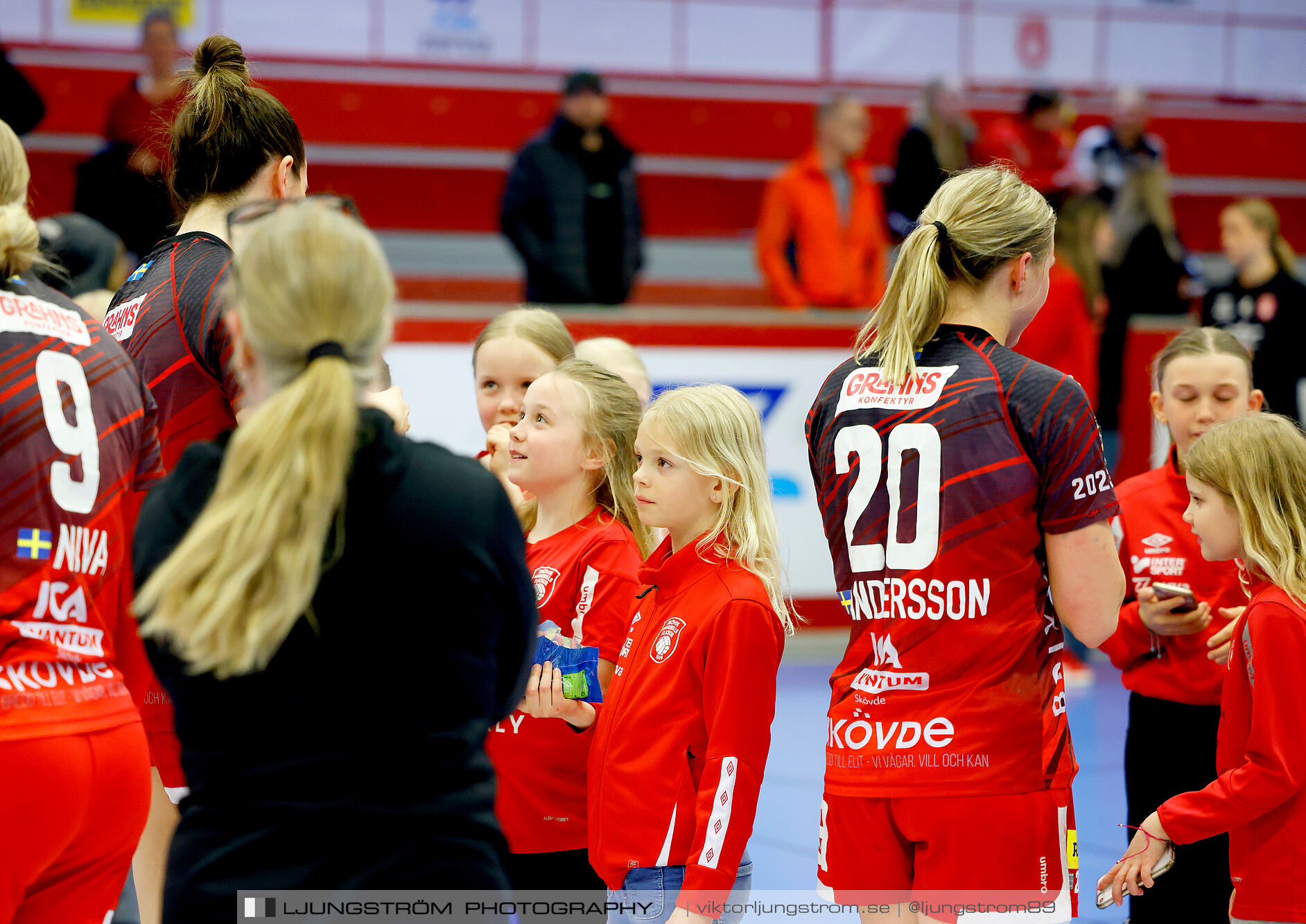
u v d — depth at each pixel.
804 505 28.36
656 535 11.81
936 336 9.05
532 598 6.92
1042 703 8.62
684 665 9.45
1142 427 30.50
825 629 28.42
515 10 39.41
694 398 10.03
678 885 9.32
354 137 38.38
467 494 6.60
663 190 40.75
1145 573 11.95
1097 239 28.83
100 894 7.98
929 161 31.91
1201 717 11.34
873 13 41.88
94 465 7.96
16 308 7.78
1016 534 8.55
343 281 6.44
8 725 7.19
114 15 35.97
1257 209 26.09
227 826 6.32
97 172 25.86
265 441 6.07
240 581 5.87
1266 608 9.60
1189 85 43.91
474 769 6.49
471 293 34.72
